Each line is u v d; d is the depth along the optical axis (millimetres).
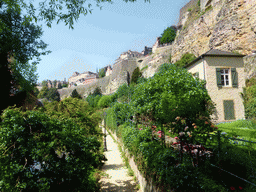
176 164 3748
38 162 3053
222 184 2818
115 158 9523
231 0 20438
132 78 56188
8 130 2865
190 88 4926
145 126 7035
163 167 3822
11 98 6961
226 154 3088
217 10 26000
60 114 3977
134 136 7324
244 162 2889
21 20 6219
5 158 2746
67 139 3307
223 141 3492
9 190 2666
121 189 5570
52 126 3299
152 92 5344
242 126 8430
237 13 19484
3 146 2770
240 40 18859
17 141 2869
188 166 3373
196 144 3873
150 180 4449
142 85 5801
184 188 2994
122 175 6816
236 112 12398
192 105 4613
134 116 9258
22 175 2801
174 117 4730
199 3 37938
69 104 4828
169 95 4762
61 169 3107
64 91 84812
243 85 12875
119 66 69500
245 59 16266
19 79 7367
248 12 18312
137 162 5988
